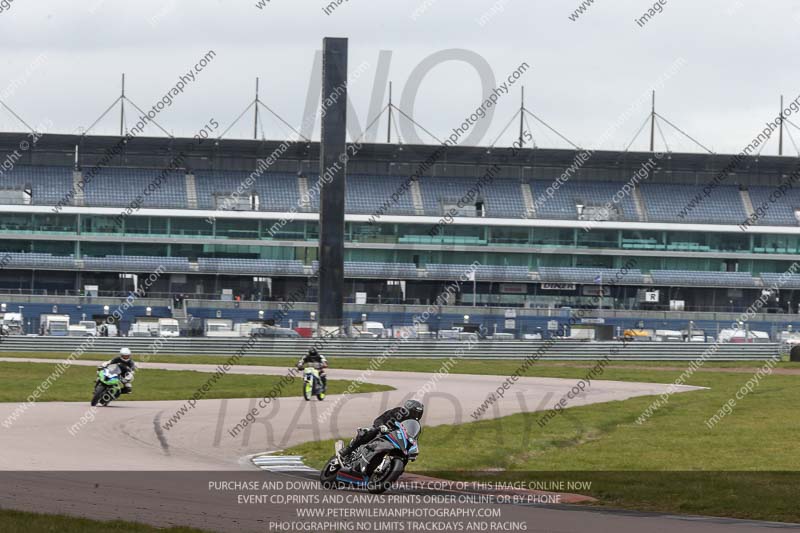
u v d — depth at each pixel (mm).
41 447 88375
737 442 107938
